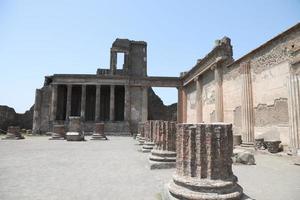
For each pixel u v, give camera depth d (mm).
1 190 7355
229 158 6355
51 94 46875
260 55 19844
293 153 13945
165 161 11297
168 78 47562
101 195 6906
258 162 12859
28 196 6770
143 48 53094
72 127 29984
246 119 20875
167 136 11867
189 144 6344
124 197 6738
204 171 6160
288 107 14875
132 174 9852
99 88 46000
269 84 18500
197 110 36594
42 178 8969
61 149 18969
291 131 14258
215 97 28266
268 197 6617
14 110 53219
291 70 15320
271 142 16141
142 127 23625
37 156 14750
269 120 18406
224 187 5863
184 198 5801
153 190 7457
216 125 6301
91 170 10570
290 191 7223
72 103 50938
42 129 45594
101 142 26906
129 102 46594
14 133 31203
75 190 7406
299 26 15227
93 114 50906
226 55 26812
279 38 17312
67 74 45750
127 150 18562
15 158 13844
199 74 35812
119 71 51594
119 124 44969
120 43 51094
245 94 21312
